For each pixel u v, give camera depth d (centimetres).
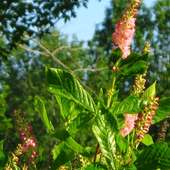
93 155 54
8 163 53
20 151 54
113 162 50
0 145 54
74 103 53
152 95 55
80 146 53
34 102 55
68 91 53
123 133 53
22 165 55
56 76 53
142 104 53
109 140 50
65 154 53
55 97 54
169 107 55
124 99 53
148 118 51
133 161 50
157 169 50
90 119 53
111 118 50
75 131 54
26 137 55
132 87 55
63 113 54
